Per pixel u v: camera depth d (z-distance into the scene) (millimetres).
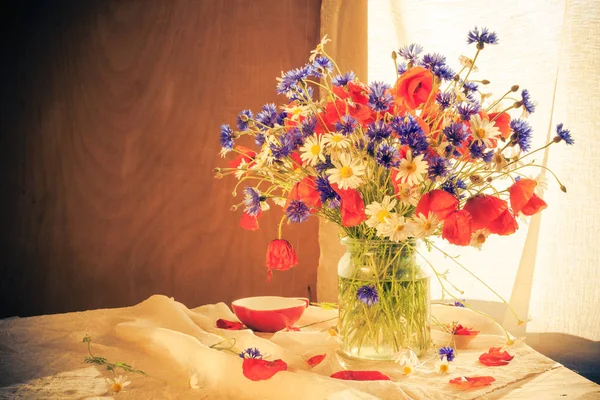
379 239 993
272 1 2002
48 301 2004
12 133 1956
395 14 1819
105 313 1372
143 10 1968
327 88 1019
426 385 953
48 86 1959
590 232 1664
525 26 1691
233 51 2000
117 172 1993
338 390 842
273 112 1057
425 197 864
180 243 2025
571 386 946
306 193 940
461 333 1168
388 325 1001
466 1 1760
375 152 884
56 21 1946
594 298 1675
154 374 1045
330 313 1322
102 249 2008
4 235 1976
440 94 937
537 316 1712
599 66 1629
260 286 2059
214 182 2021
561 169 1666
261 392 915
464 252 1803
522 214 949
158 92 1988
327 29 1901
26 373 1044
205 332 1193
